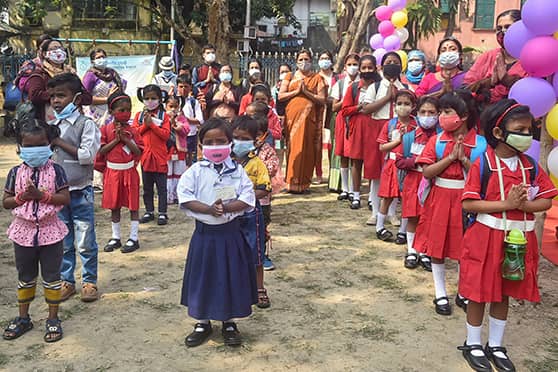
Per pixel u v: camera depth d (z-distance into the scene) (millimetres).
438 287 4594
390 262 5711
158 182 6895
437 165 4371
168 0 18547
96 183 8578
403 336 4117
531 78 4609
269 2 19406
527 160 3613
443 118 4391
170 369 3611
